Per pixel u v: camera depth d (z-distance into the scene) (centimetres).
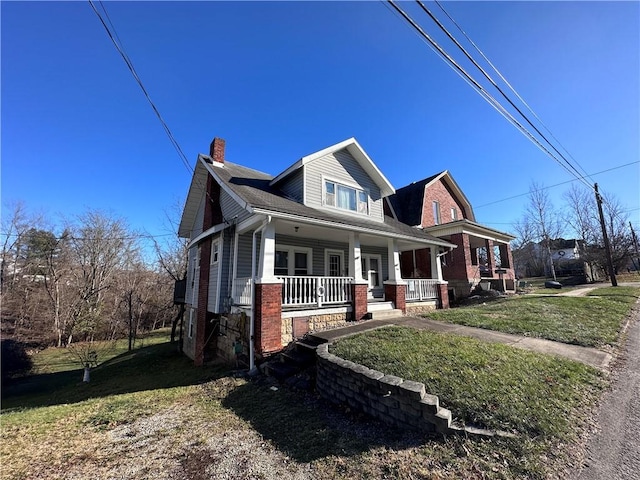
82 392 895
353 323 799
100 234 2530
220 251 919
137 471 306
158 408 491
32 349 1959
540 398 339
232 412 446
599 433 290
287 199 941
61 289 2266
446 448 283
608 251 1705
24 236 2359
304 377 536
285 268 1014
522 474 241
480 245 1841
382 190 1196
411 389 332
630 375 428
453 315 811
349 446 315
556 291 1554
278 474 281
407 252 1714
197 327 1062
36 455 355
